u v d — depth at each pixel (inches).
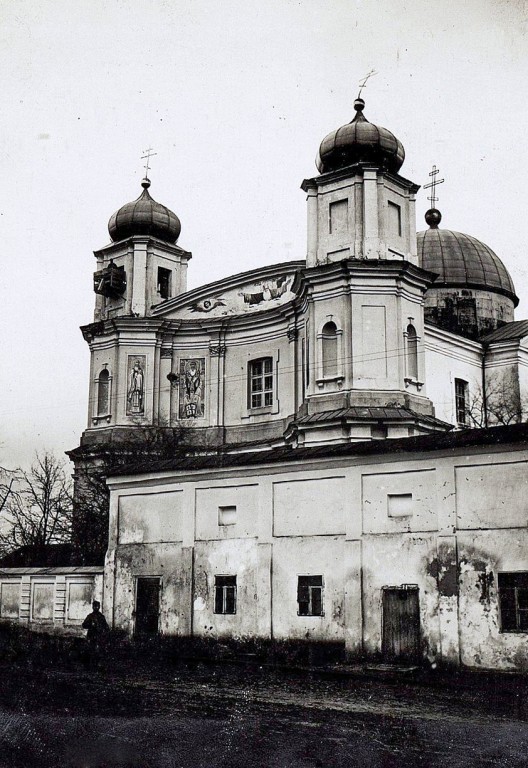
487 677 749.3
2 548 1718.8
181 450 1567.4
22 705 585.6
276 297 1588.3
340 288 1333.7
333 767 422.0
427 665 801.6
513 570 767.7
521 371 1626.5
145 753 449.7
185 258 1825.8
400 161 1434.5
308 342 1365.7
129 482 1075.3
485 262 1854.1
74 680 724.7
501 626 767.1
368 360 1307.8
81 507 1521.9
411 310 1368.1
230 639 948.6
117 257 1800.0
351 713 566.3
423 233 1910.7
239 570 957.2
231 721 533.3
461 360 1598.2
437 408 1497.3
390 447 858.8
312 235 1406.3
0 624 1157.1
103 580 1088.2
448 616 797.9
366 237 1357.0
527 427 784.3
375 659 835.4
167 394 1660.9
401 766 423.2
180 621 994.1
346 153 1411.2
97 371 1702.8
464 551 800.3
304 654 879.1
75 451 1642.5
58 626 1126.4
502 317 1833.2
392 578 840.9
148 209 1808.6
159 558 1031.6
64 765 428.8
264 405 1581.0
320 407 1314.0
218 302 1660.9
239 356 1625.2
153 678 747.4
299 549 914.1
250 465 964.0
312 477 917.8
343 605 871.1
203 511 1004.6
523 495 775.7
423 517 833.5
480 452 804.6
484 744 470.9
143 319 1660.9
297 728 512.4
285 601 914.7
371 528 865.5
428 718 550.0
